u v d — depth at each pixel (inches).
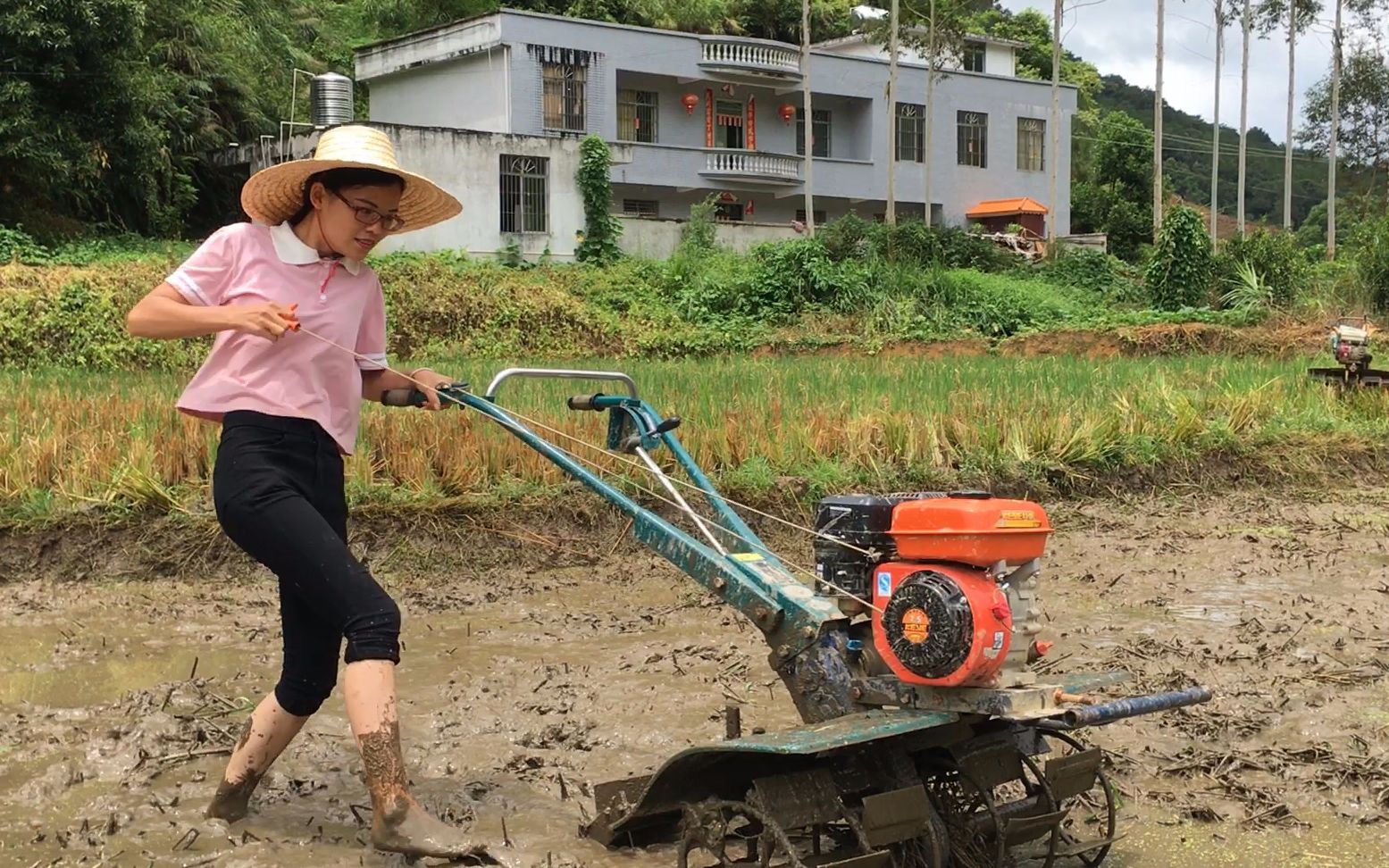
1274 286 1033.5
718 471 339.3
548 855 132.3
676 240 1176.8
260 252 135.9
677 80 1353.3
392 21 1491.1
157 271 727.1
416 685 199.8
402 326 808.3
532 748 170.2
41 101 927.0
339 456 142.3
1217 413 457.1
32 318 629.6
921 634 115.0
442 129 1037.8
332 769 160.9
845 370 553.9
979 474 369.1
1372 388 499.8
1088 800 152.2
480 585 273.9
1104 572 294.5
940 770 126.5
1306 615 249.9
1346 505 386.9
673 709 186.2
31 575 269.3
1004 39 1636.3
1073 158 2063.2
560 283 966.4
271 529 128.7
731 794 128.2
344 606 128.6
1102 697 193.6
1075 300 1135.6
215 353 137.3
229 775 142.0
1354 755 168.2
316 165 131.5
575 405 157.4
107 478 292.5
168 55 1099.3
